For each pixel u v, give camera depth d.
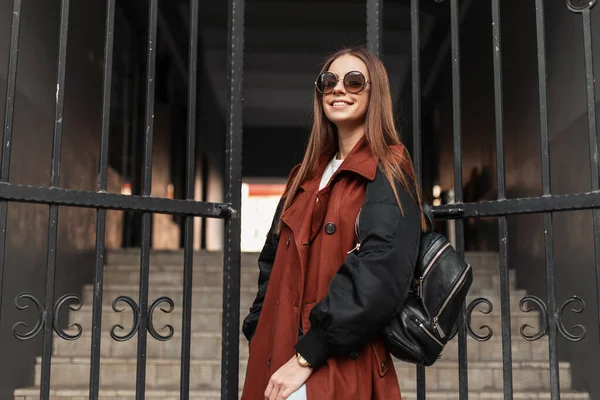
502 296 1.80
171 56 8.40
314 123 1.68
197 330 4.23
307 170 1.64
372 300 1.28
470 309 1.78
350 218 1.45
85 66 4.96
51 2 4.03
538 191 4.39
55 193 1.73
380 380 1.39
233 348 1.92
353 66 1.60
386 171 1.42
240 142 2.03
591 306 3.34
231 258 1.96
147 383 3.70
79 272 4.65
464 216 1.87
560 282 3.86
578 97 3.54
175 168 9.08
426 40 7.88
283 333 1.44
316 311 1.32
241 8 2.09
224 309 1.95
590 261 3.36
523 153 4.82
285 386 1.32
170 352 4.00
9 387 3.29
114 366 3.70
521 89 4.84
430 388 3.66
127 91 7.23
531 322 4.10
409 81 9.55
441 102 8.75
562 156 3.81
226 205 1.96
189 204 1.91
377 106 1.54
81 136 4.81
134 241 7.29
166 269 5.16
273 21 7.84
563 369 3.65
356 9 7.52
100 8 5.50
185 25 7.67
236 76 2.05
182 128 9.38
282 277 1.51
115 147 6.51
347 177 1.50
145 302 1.80
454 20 1.94
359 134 1.61
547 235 1.76
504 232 1.83
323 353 1.32
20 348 3.44
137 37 7.61
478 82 6.54
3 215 1.68
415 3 1.98
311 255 1.48
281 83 10.09
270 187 20.38
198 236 10.11
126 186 7.12
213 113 11.25
